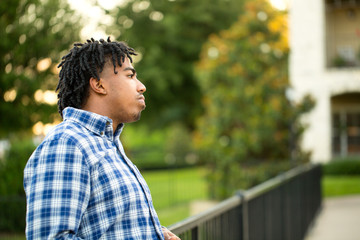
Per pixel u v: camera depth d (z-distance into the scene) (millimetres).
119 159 1396
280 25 12500
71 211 1228
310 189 8727
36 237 1207
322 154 18594
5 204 6977
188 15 25312
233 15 25922
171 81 25406
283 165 10898
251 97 11047
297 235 6660
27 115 7770
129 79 1481
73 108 1411
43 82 7902
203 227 2584
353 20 20109
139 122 26500
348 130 20062
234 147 10953
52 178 1239
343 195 13102
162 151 30062
